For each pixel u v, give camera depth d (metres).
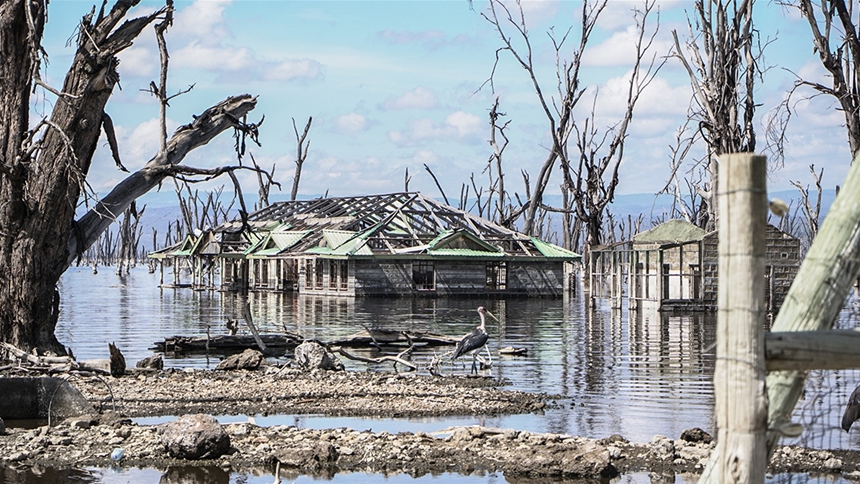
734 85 53.41
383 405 18.52
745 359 5.49
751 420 5.48
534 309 55.31
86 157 24.75
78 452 13.82
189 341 30.08
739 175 5.48
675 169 73.06
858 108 32.50
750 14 51.91
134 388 20.16
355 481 12.39
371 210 76.88
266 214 89.19
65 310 52.47
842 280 5.71
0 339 23.91
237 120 27.50
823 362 5.55
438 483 12.28
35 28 23.41
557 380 22.97
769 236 48.31
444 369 25.19
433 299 67.19
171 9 25.80
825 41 32.56
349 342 31.95
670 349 31.25
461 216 74.62
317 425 16.42
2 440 14.44
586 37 70.38
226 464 13.19
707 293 51.97
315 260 75.06
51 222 24.23
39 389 16.66
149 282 101.81
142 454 13.69
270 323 43.31
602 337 36.00
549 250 72.50
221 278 79.69
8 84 24.11
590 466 12.62
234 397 19.22
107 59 24.02
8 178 23.84
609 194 70.75
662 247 51.62
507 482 12.40
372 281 69.19
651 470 12.98
